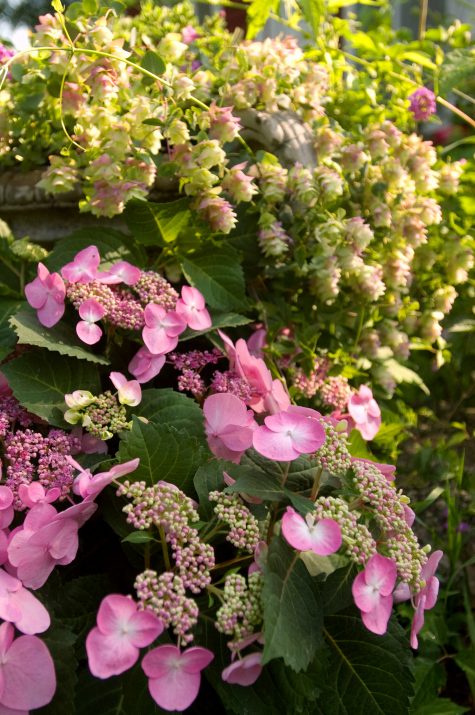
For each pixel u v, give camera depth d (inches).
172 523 27.7
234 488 28.3
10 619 26.5
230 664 27.7
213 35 48.5
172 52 41.2
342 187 40.8
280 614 26.9
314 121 43.1
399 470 47.3
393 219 42.4
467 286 52.7
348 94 47.4
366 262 42.4
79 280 33.6
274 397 33.3
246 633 27.3
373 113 47.5
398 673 29.5
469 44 53.5
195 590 27.2
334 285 39.3
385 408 44.5
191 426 32.4
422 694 37.9
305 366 40.1
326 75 44.4
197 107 39.2
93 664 25.3
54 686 26.4
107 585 30.5
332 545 27.4
